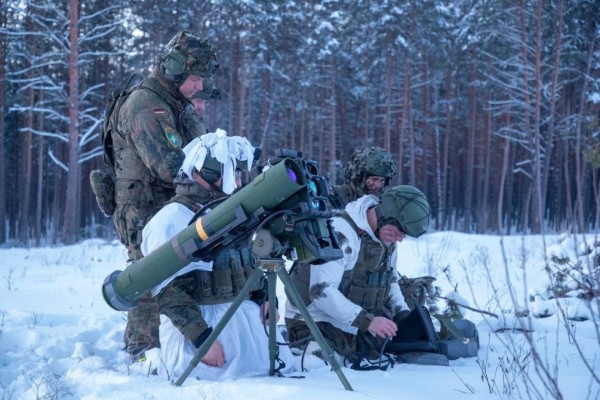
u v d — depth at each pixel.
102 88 46.50
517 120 49.69
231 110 46.31
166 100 4.73
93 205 54.31
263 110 53.94
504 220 56.53
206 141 4.01
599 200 4.08
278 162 3.38
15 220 53.19
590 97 28.12
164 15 42.00
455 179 60.59
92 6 41.97
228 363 3.87
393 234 4.54
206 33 44.75
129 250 4.80
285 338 4.80
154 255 3.64
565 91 44.31
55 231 43.66
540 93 38.16
